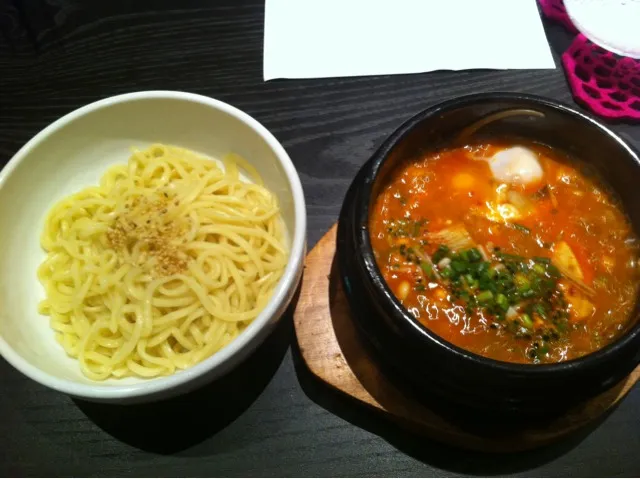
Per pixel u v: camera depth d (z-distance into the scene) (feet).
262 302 1.21
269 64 1.57
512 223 1.17
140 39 1.64
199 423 1.15
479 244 1.14
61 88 1.57
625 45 1.56
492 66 1.57
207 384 1.08
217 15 1.67
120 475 1.11
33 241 1.27
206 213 1.29
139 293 1.20
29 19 1.69
